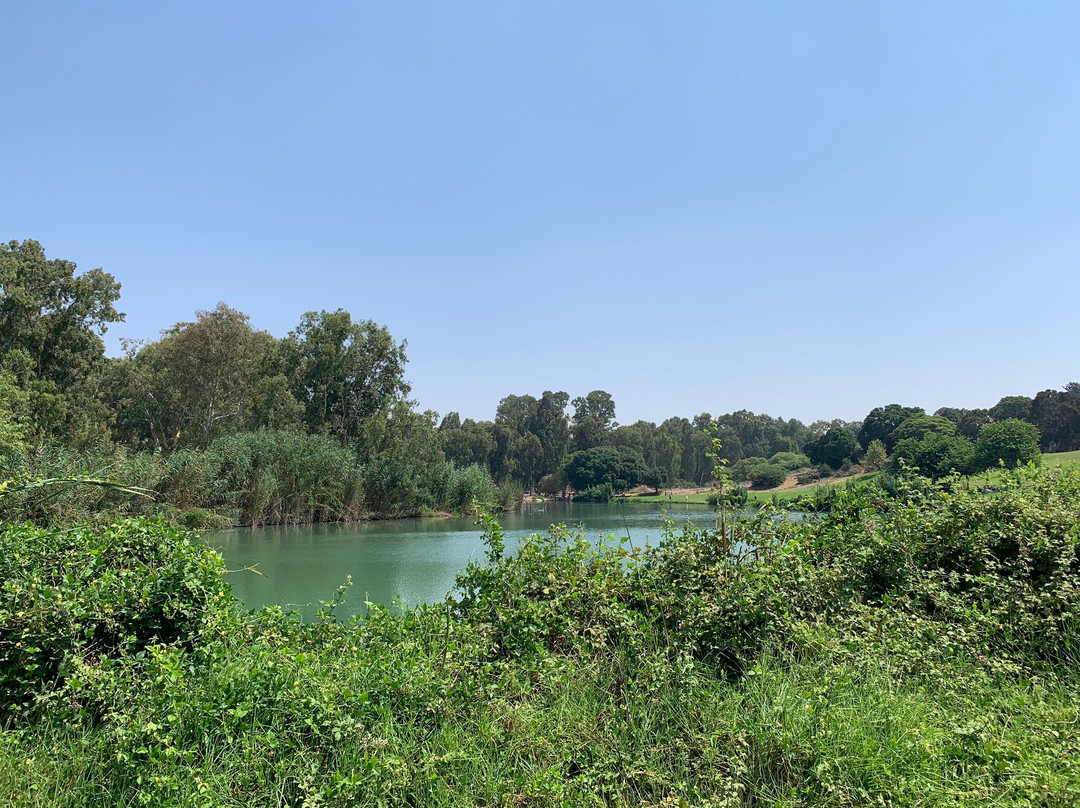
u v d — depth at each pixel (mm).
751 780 3674
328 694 4086
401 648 5105
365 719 4098
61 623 4621
